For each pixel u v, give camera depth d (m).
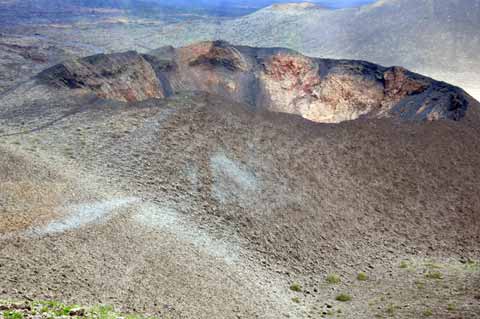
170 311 24.11
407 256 41.94
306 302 31.23
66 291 22.80
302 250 39.00
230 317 25.64
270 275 34.00
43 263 25.20
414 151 58.06
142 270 27.84
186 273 29.38
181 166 46.06
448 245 44.75
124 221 33.88
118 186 40.28
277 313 28.02
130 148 47.78
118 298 23.83
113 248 29.52
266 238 39.00
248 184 46.00
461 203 51.31
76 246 28.33
